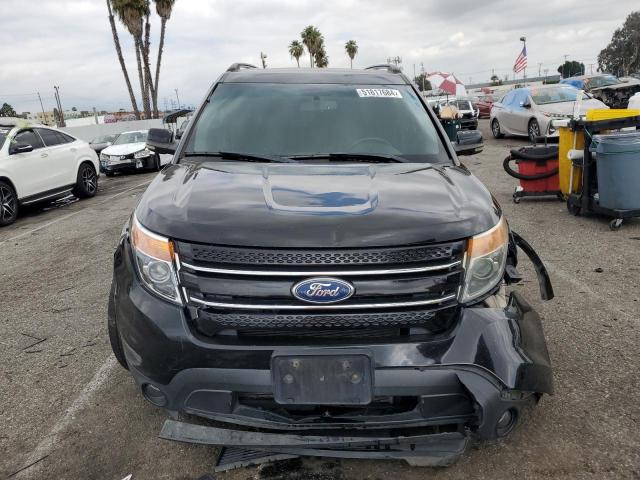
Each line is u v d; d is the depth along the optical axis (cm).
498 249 232
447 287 219
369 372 209
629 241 590
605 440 262
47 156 1034
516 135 1673
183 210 232
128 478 248
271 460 253
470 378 214
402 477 241
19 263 646
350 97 363
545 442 262
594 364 332
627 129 692
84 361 367
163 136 381
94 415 300
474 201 245
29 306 484
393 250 212
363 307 212
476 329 218
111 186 1370
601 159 629
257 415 219
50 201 1170
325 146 325
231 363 213
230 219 221
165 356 220
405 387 212
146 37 3444
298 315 213
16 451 271
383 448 231
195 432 238
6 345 400
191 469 251
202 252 217
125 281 240
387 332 217
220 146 329
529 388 218
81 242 732
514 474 241
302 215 221
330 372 209
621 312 406
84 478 249
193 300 219
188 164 312
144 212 243
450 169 297
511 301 240
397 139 332
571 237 620
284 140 329
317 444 225
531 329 234
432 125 350
